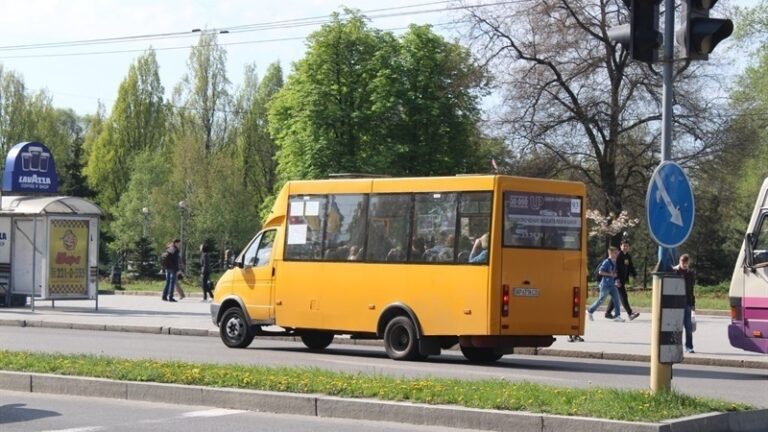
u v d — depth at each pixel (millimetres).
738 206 65125
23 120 94250
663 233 11922
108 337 26422
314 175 70812
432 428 12070
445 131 71438
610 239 56719
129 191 88500
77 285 35281
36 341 24438
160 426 12266
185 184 87312
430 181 20781
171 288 42906
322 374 14969
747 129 53812
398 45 71812
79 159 87062
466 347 21359
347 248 21812
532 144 55531
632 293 50000
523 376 18203
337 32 71250
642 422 10953
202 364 16406
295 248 22594
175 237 86250
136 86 97188
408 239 20922
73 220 35125
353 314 21547
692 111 52562
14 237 35750
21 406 13844
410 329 20656
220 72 96812
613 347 23922
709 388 17141
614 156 55844
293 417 12922
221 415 13070
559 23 54844
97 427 12172
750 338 19172
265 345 25203
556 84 56094
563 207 20672
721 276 63844
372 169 70062
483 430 11820
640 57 11602
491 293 19734
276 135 74750
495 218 19797
